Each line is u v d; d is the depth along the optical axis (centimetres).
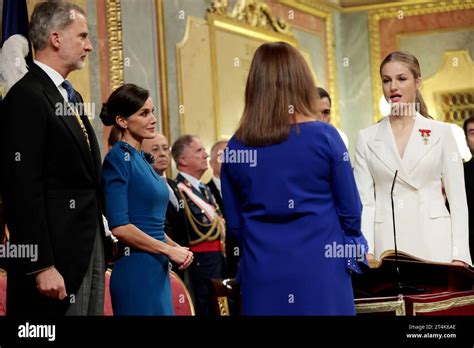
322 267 506
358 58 1988
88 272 563
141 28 1263
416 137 711
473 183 936
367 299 583
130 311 596
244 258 520
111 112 615
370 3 1980
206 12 1478
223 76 1509
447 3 1941
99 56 1182
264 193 512
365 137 727
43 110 553
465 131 1095
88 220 565
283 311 506
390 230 709
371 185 722
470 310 611
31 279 545
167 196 621
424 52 1958
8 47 891
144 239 594
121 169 596
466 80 1928
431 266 645
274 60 515
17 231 539
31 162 543
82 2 1159
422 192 709
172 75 1371
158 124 1311
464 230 700
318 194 510
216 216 978
